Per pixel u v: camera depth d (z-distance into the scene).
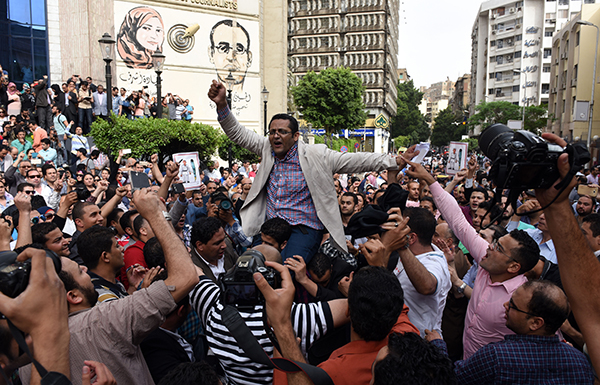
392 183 3.44
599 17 42.44
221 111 3.54
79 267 2.29
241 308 2.17
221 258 4.10
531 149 1.40
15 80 19.36
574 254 1.54
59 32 19.88
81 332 2.03
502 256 3.07
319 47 65.75
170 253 2.17
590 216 4.30
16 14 19.22
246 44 25.72
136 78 22.16
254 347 2.09
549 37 81.88
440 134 95.75
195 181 5.95
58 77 19.97
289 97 46.69
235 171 15.12
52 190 8.06
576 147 1.50
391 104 75.12
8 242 2.98
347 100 44.41
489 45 90.94
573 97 45.53
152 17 22.44
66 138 13.38
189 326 3.27
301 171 3.53
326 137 39.22
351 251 4.05
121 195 5.14
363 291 2.09
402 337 1.79
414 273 2.80
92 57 20.02
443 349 2.58
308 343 2.35
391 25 71.50
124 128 11.91
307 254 3.39
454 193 7.59
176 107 19.42
